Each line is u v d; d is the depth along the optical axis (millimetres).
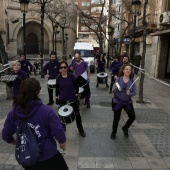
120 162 4402
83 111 7711
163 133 5926
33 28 40031
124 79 5297
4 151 4793
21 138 2389
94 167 4215
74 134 5691
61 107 5125
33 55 38938
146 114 7523
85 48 21203
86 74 7980
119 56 10188
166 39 16578
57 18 37875
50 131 2504
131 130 6066
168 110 8109
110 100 9391
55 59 8367
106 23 35344
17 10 37562
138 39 22969
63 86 5430
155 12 17844
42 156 2426
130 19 26391
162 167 4266
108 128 6152
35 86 2445
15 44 37875
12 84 6230
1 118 6875
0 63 11617
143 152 4836
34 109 2391
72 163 4332
